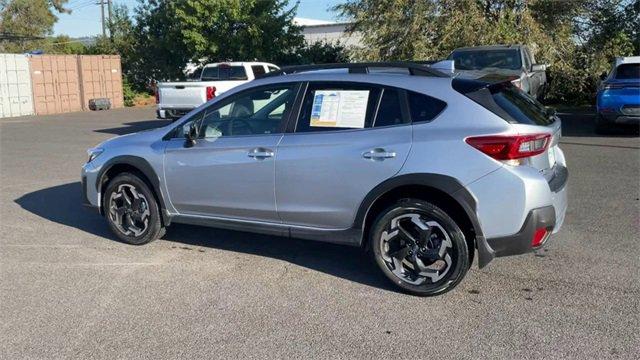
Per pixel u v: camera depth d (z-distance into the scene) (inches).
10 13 1712.6
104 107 1086.4
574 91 775.1
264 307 175.0
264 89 205.9
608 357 141.6
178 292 187.3
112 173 239.9
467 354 144.9
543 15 756.0
